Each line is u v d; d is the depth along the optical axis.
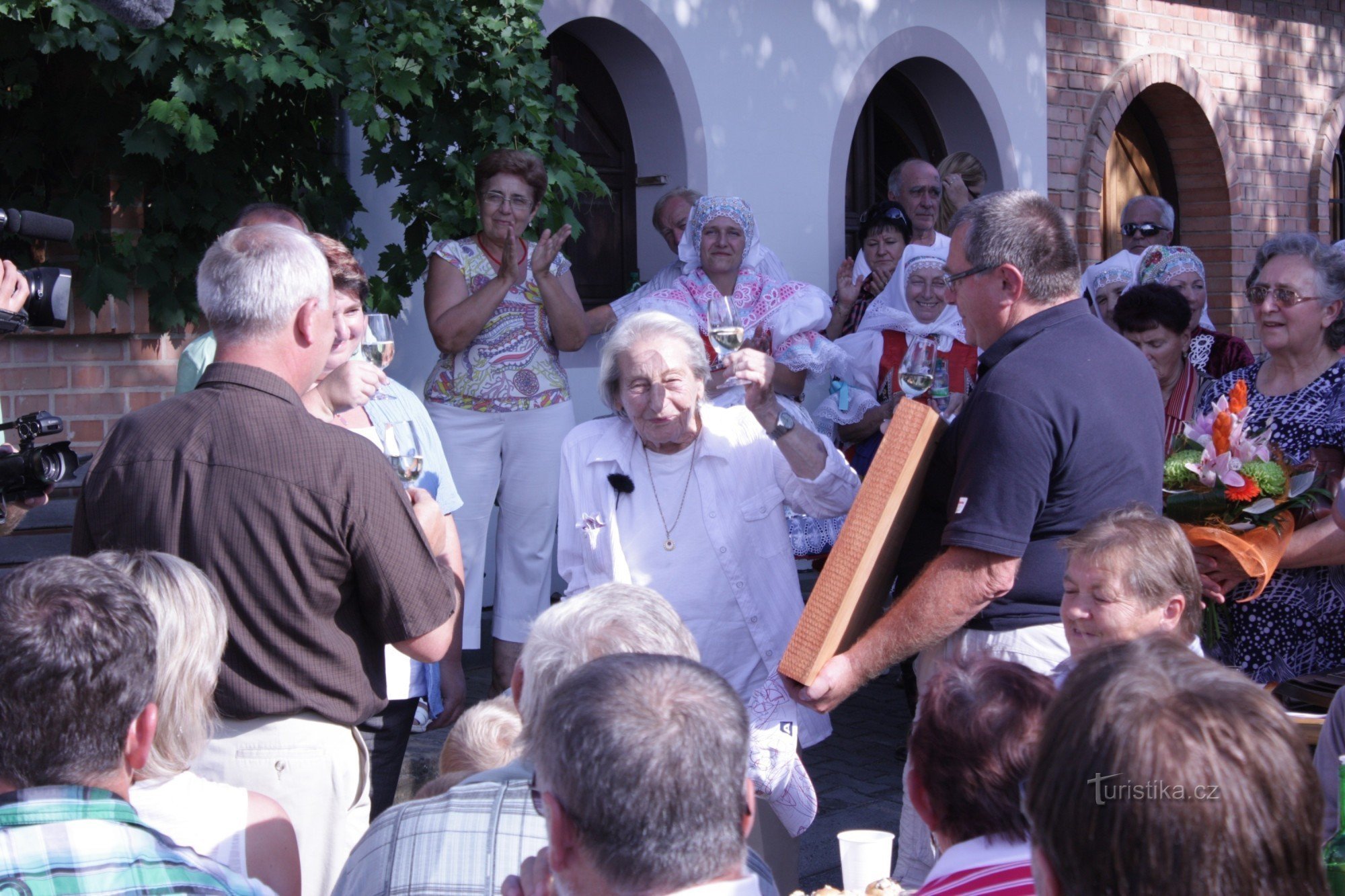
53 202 5.12
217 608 2.15
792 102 7.80
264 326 2.51
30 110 5.07
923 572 2.76
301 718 2.50
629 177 7.62
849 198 8.90
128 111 5.11
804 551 5.39
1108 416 2.68
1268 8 10.89
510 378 5.39
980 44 8.82
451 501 3.82
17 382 5.21
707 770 1.47
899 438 2.77
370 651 2.60
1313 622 3.44
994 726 1.75
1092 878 1.12
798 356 5.68
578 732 1.49
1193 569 2.50
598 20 7.05
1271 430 3.44
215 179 5.28
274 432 2.45
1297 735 1.14
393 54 5.11
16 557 4.66
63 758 1.67
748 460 3.35
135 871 1.68
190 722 2.08
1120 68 9.80
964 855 1.76
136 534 2.44
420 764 4.70
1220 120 10.51
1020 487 2.62
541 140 5.65
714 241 5.62
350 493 2.45
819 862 4.10
